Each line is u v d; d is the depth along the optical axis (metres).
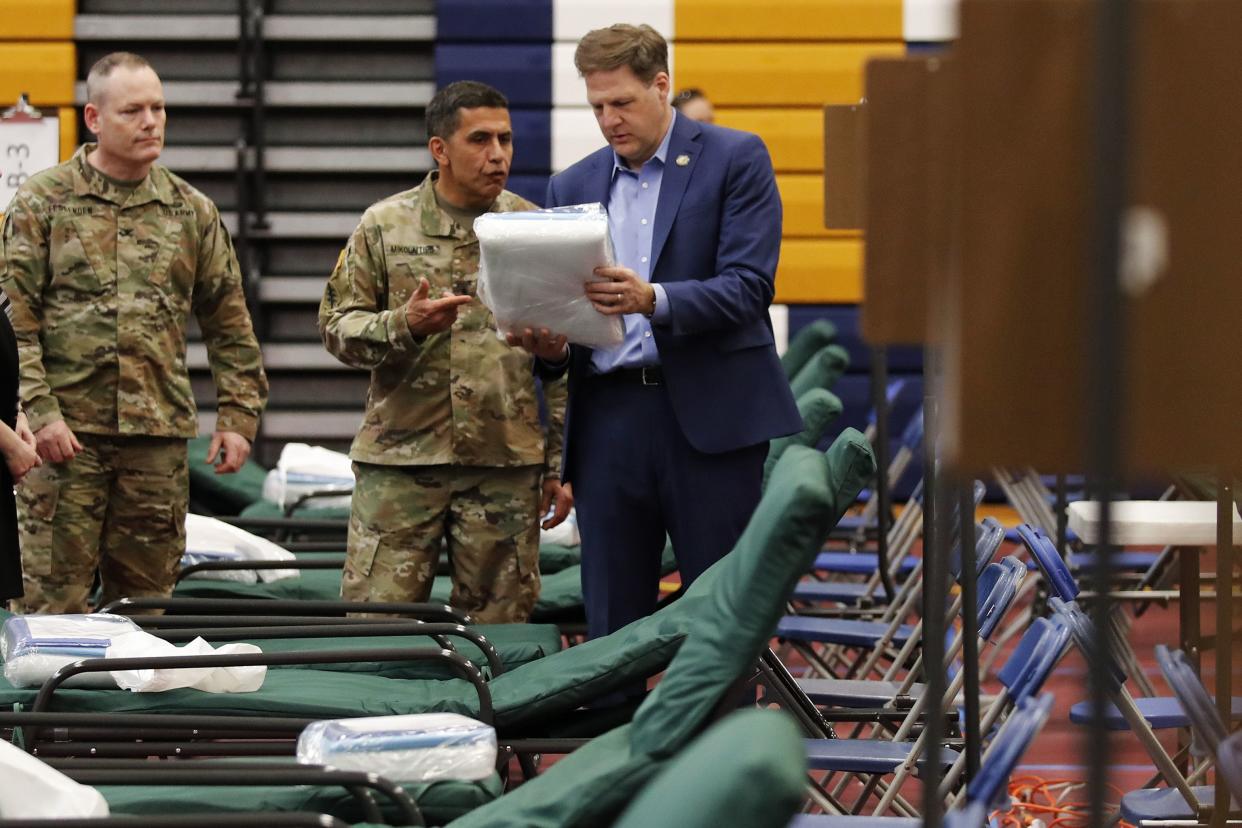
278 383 31.09
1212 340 5.24
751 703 14.01
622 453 14.06
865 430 31.05
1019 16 5.25
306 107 30.77
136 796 10.55
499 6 30.41
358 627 13.31
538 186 30.64
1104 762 5.11
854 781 17.17
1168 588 21.41
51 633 12.86
